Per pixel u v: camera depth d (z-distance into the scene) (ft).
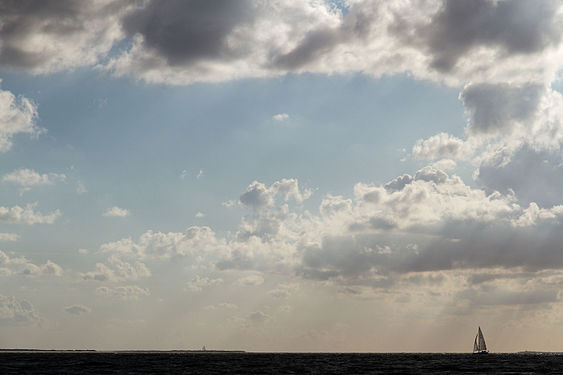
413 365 648.38
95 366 570.87
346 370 529.86
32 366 558.15
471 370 530.27
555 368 570.46
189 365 620.90
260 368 561.02
